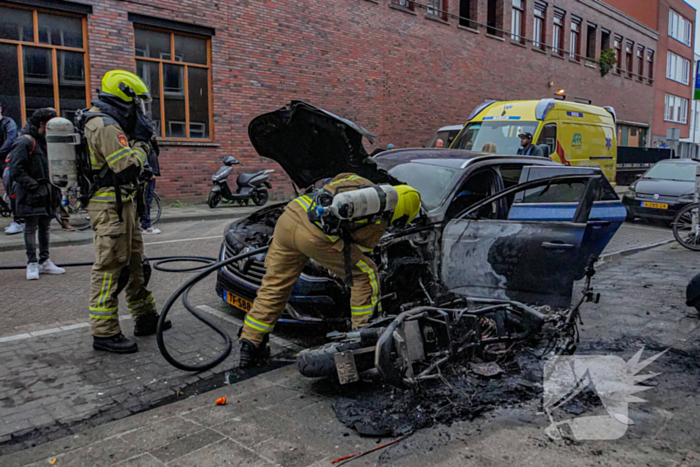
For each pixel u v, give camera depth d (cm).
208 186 1348
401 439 293
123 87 389
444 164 523
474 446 286
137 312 445
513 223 443
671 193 1145
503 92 2192
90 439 291
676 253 889
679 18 3731
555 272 424
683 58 3884
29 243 614
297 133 406
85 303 537
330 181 396
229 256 481
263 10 1395
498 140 1197
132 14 1182
